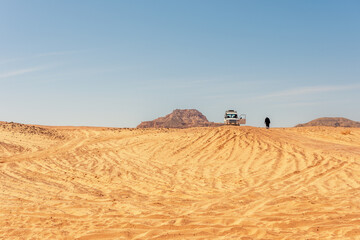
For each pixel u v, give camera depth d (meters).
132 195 13.88
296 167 17.44
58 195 14.17
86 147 29.62
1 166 21.95
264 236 8.32
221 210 10.80
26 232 9.48
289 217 9.62
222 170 18.30
